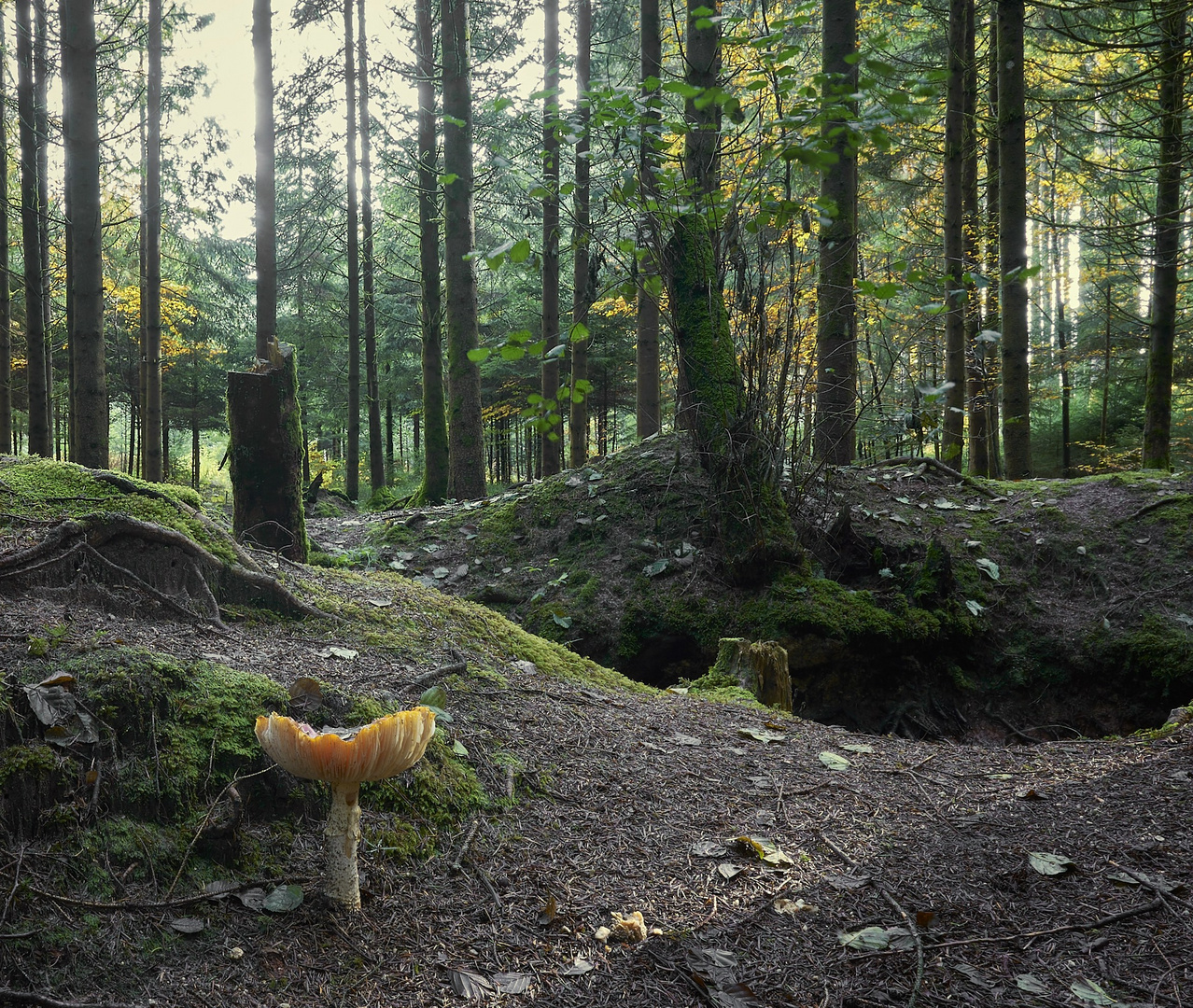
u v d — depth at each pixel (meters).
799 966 2.25
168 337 23.23
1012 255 9.42
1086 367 22.08
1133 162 16.09
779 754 4.05
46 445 11.37
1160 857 2.86
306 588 4.36
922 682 6.40
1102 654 6.30
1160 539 7.02
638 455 8.79
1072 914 2.53
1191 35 9.45
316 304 22.66
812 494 7.56
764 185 5.02
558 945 2.32
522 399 22.22
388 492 15.70
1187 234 14.70
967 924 2.48
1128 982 2.17
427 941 2.27
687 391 7.18
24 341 18.80
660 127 4.35
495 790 3.11
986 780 3.85
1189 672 5.89
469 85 12.20
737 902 2.60
